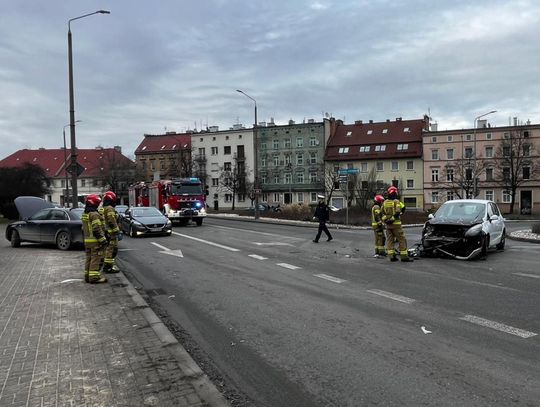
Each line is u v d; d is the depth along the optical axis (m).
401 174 76.62
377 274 11.13
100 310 7.43
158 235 23.30
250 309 7.86
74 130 21.47
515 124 73.12
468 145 72.81
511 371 4.96
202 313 7.69
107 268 11.35
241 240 20.69
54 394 4.27
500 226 15.66
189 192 31.66
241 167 86.50
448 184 73.44
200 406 4.05
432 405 4.21
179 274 11.60
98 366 4.96
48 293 8.76
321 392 4.56
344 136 83.25
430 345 5.84
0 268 11.91
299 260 13.80
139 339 5.92
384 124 81.94
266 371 5.14
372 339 6.12
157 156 96.88
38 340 5.87
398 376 4.88
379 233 14.46
